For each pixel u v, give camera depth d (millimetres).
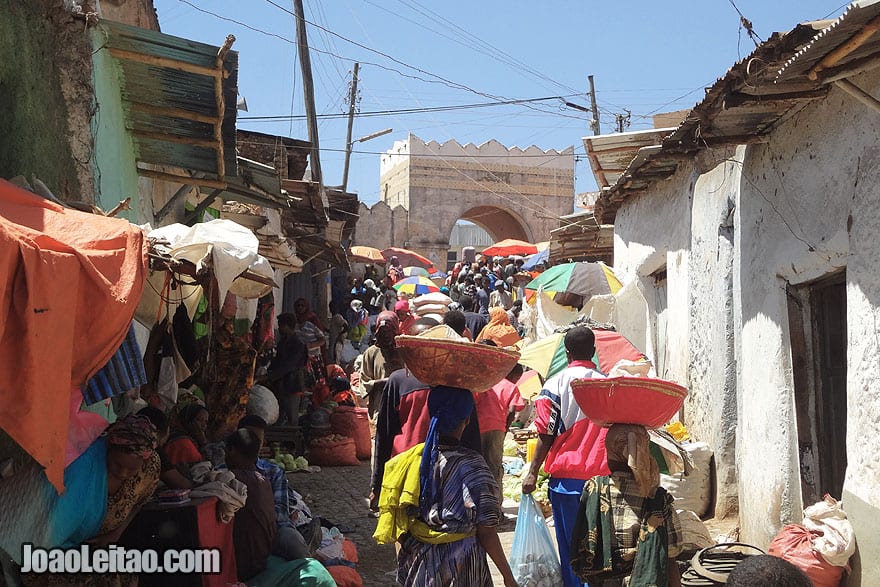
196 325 8586
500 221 46156
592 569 4480
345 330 20750
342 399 12820
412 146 43000
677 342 9812
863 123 5219
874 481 5020
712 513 8148
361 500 9711
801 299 6461
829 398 6305
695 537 6621
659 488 4484
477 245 59281
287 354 12047
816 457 6359
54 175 5430
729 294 7973
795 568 2703
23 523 3807
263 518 5199
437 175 43250
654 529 4379
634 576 4293
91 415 4254
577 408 5520
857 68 4816
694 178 9055
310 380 14688
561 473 5504
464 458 4453
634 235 11969
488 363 4574
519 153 43938
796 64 4961
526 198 43969
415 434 5156
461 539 4352
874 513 4945
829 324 6305
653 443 5129
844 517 5352
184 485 4789
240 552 5117
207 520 4746
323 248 18406
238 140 15562
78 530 4090
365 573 7055
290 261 12500
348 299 25484
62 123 5621
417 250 43031
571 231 16484
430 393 4648
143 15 7926
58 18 5488
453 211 43375
